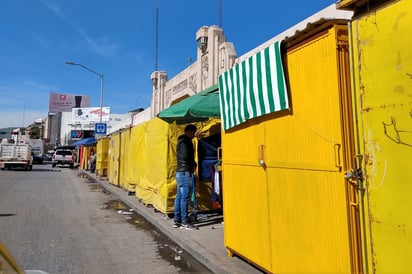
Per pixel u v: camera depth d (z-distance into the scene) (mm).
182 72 17219
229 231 5637
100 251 6605
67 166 45250
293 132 3977
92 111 77062
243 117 5008
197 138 9180
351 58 3127
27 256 6273
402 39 2648
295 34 3787
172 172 9289
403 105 2633
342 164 3256
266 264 4508
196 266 5707
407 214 2600
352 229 3182
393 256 2705
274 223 4336
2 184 20016
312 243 3648
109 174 19844
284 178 4141
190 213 9117
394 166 2703
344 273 3221
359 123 3031
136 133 13508
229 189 5633
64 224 9086
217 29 13344
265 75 4410
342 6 3113
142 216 10172
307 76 3748
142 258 6160
